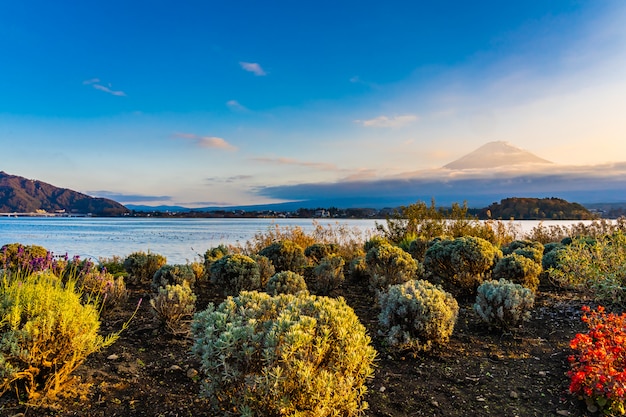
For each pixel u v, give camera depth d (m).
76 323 3.48
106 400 3.46
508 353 4.75
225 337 2.73
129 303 7.06
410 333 4.81
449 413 3.41
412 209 14.10
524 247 10.30
